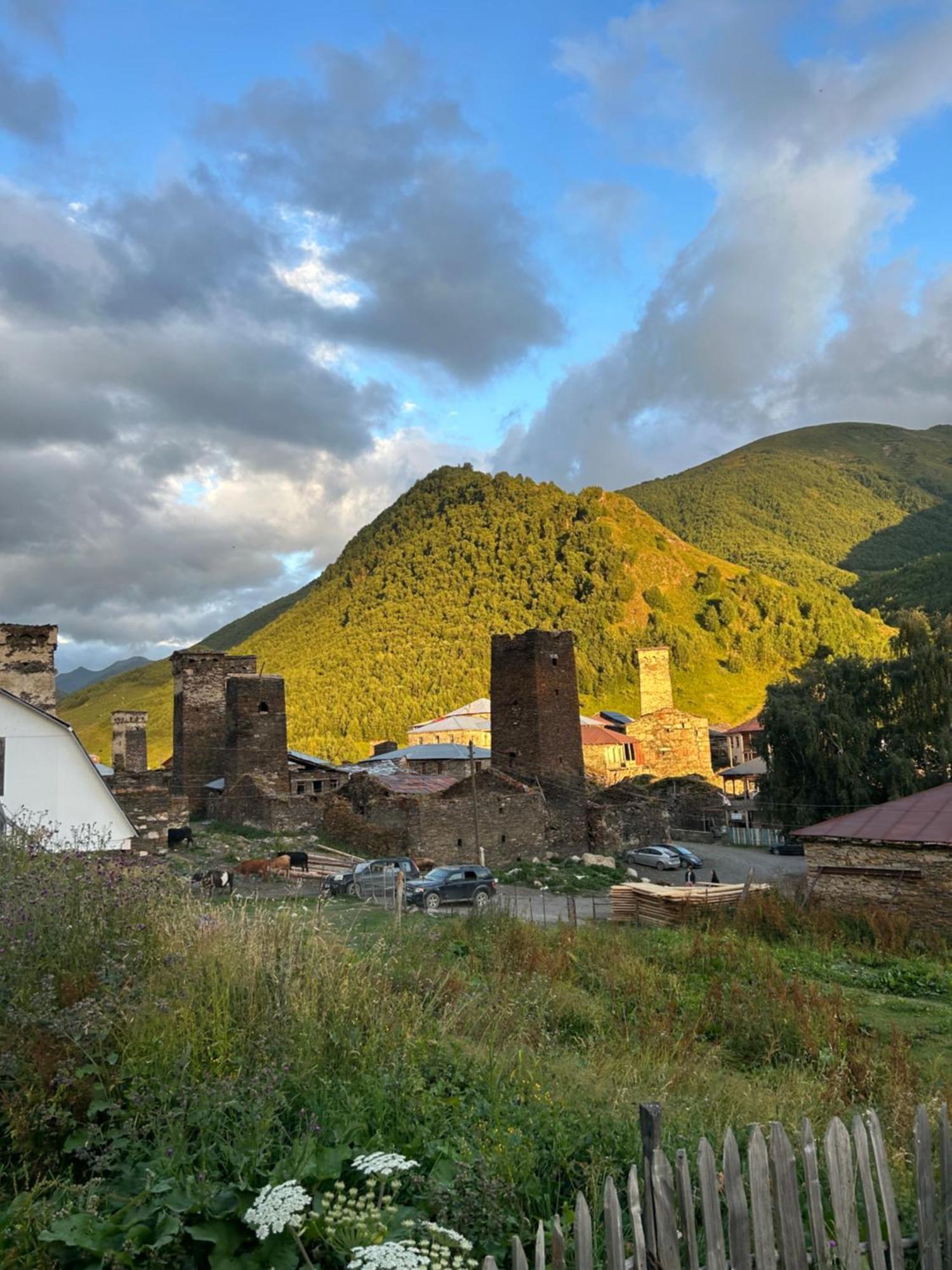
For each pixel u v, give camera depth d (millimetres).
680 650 165125
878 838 25609
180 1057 6340
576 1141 6516
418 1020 8172
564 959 15656
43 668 30672
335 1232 4699
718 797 68250
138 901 8547
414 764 70875
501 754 51781
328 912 21578
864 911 24656
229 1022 6977
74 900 8055
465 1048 8406
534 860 44875
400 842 40812
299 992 7805
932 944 23391
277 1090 6227
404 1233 4770
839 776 54812
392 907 25344
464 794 43781
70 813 20766
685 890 25516
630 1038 11070
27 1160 5559
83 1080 6078
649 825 55438
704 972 17203
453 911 29094
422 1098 6625
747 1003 13352
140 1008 6730
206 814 48656
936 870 24531
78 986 6961
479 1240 5117
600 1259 5164
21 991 6527
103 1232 4703
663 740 93750
